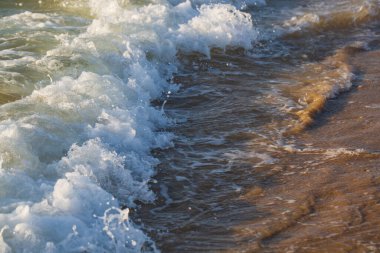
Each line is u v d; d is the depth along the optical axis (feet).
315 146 35.55
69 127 33.32
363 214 28.09
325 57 52.47
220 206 29.35
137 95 39.91
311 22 60.75
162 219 28.12
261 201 29.68
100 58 43.45
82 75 39.19
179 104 41.57
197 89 44.27
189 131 37.63
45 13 54.95
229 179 31.99
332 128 38.06
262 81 46.24
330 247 25.66
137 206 29.12
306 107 41.06
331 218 27.84
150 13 53.93
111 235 25.53
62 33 49.37
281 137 36.83
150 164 33.06
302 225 27.37
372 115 39.91
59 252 24.14
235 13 56.49
